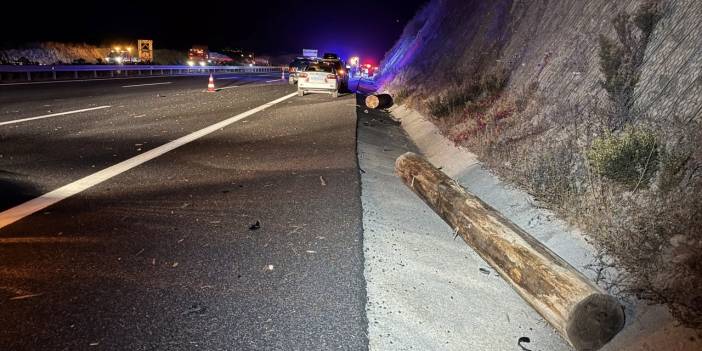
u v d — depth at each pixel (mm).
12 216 4891
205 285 3684
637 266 3816
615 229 4246
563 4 10578
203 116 13242
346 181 6988
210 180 6660
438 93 15805
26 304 3273
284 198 6004
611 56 6316
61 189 5883
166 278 3754
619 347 3367
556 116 7387
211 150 8688
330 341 3105
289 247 4488
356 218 5398
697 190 4098
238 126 11680
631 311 3588
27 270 3750
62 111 12656
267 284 3760
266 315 3334
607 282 3949
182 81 29344
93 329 3041
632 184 4766
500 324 3748
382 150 10391
